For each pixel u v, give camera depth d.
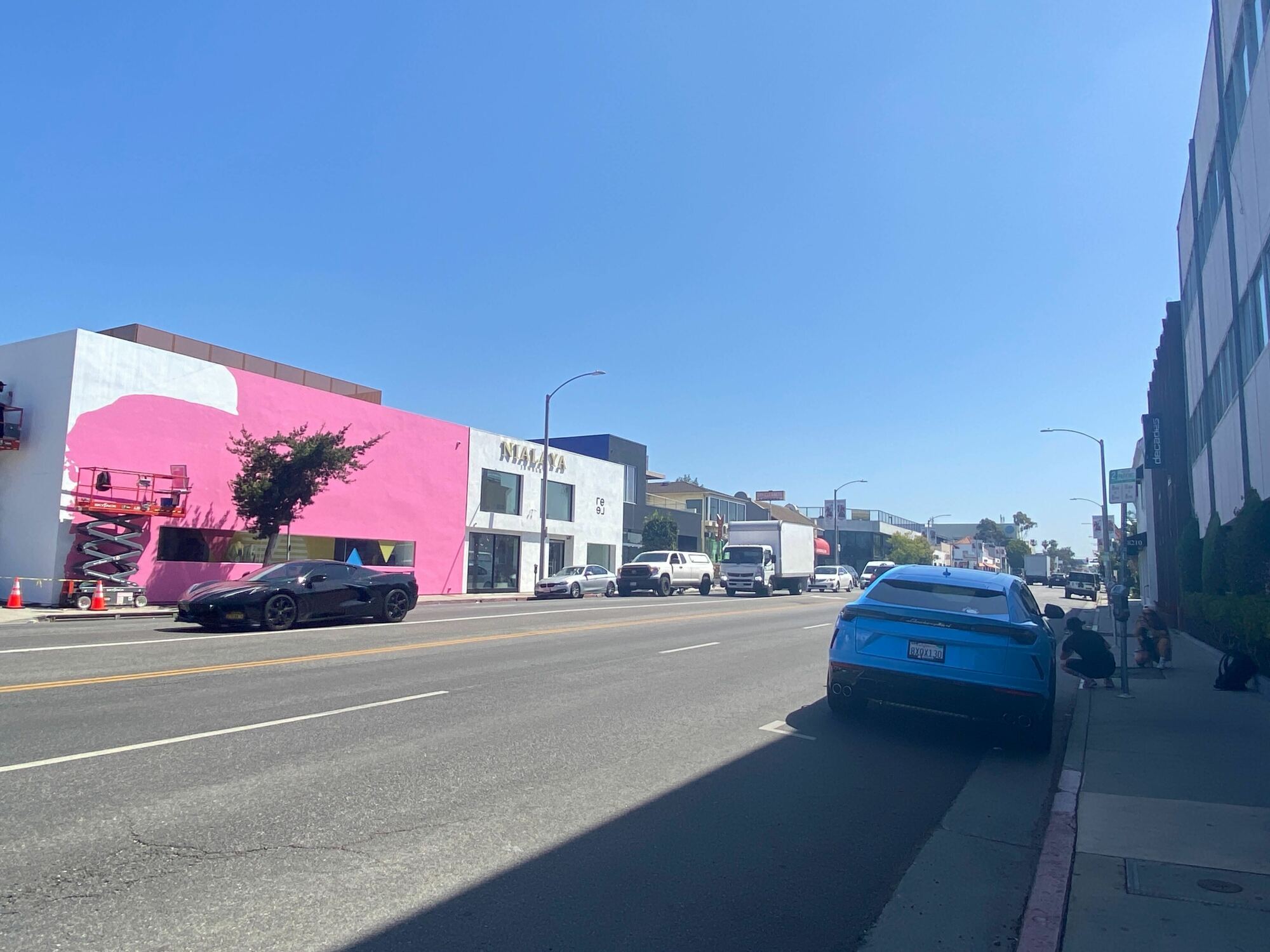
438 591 33.94
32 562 22.14
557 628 18.44
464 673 11.46
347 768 6.64
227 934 3.94
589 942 4.05
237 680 10.23
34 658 11.72
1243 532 14.51
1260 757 8.05
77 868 4.59
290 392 28.08
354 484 30.20
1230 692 12.16
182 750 6.96
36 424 22.69
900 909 4.66
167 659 11.79
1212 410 20.33
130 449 23.41
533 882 4.71
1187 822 6.02
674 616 23.09
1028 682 8.00
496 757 7.19
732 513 70.00
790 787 6.82
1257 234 14.83
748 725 8.96
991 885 5.05
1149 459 26.62
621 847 5.31
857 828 5.95
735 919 4.41
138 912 4.11
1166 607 29.22
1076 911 4.50
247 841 5.07
